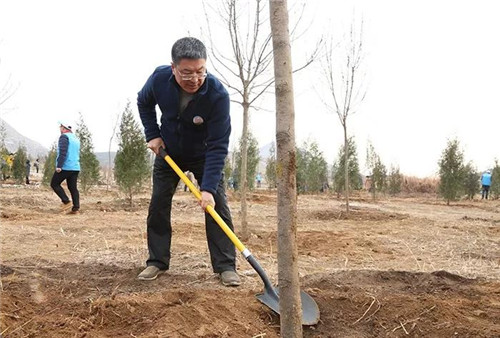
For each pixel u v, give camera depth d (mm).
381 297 3518
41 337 2842
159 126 4047
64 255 4844
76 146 9141
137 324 3029
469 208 16656
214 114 3646
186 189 18578
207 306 3186
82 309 3229
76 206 9172
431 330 3143
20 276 3945
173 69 3402
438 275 4238
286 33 2070
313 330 3217
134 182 11164
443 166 18234
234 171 18562
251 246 5891
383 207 14812
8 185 19000
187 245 5594
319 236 7004
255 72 6477
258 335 3000
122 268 4246
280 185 2123
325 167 23656
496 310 3414
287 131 2078
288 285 2162
